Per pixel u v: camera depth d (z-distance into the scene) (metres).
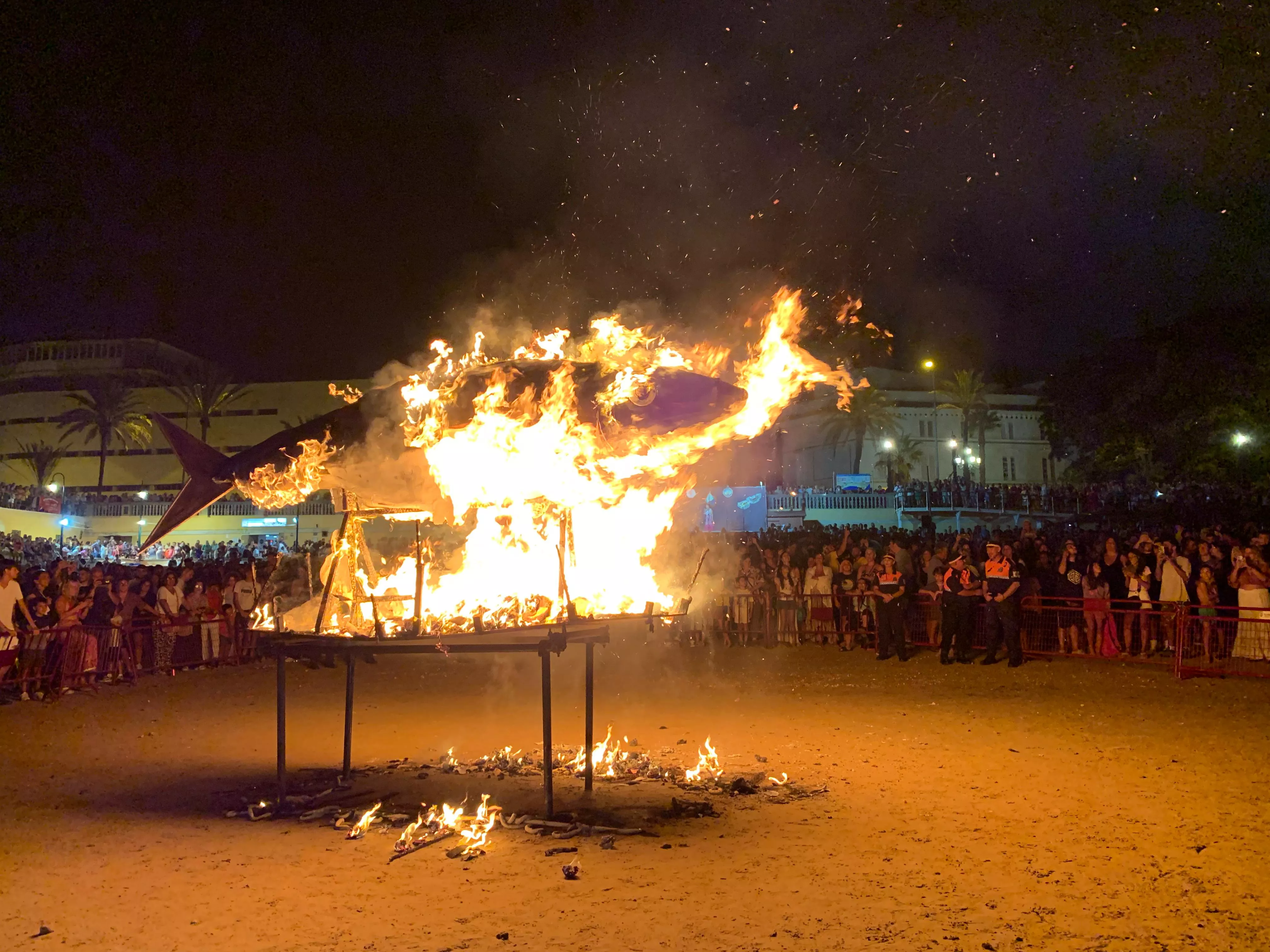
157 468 75.81
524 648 7.22
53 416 77.69
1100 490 47.19
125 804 7.93
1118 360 39.25
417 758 9.57
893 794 7.86
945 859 6.12
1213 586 15.06
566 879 5.83
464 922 5.16
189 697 14.12
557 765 9.04
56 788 8.51
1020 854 6.20
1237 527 24.77
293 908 5.44
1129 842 6.45
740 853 6.31
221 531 58.19
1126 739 9.96
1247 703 12.10
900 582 17.30
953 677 15.05
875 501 49.47
